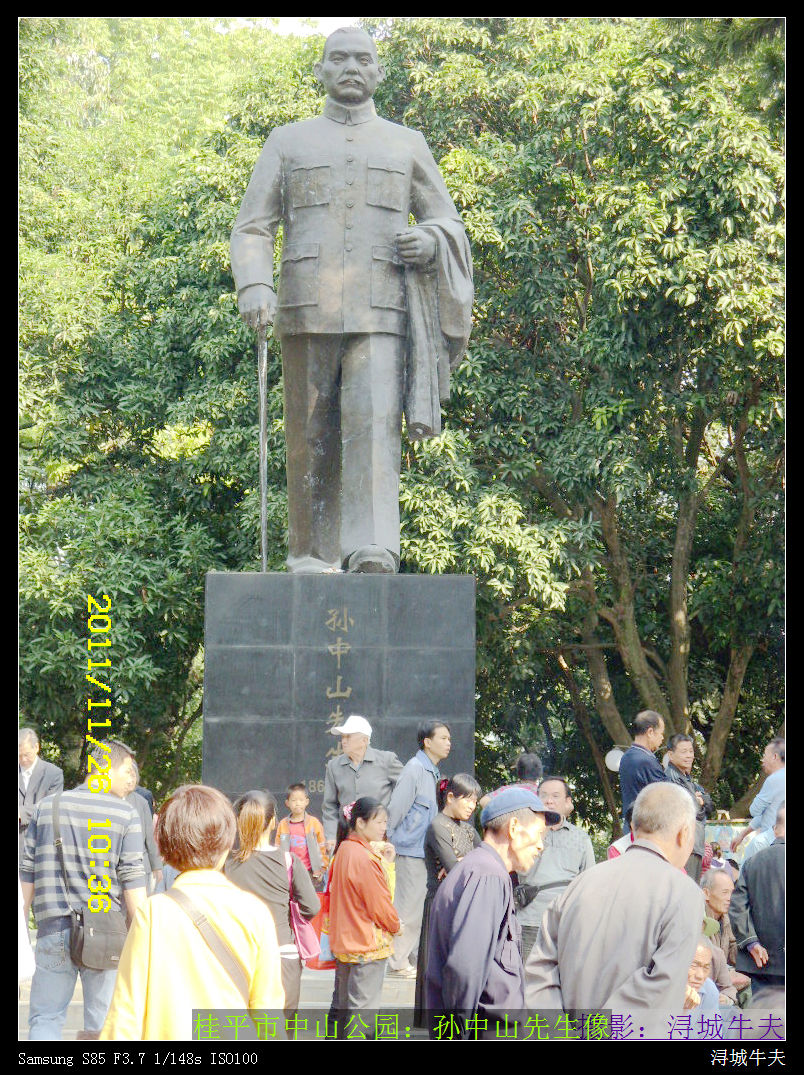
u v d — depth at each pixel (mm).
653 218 13648
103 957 5438
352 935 5887
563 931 4242
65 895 5492
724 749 16766
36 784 7719
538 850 4645
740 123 13562
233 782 8375
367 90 9203
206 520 16141
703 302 13938
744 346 13969
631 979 4055
